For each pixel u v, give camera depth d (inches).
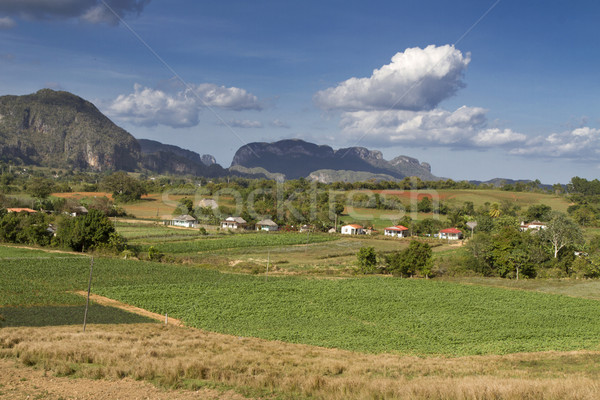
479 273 2787.9
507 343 1362.0
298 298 1891.0
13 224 3248.0
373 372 879.1
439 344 1337.4
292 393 646.5
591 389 605.0
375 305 1822.1
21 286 1904.5
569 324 1627.7
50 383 655.1
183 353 932.0
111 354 827.4
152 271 2383.1
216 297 1863.9
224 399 618.5
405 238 3747.5
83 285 2007.9
